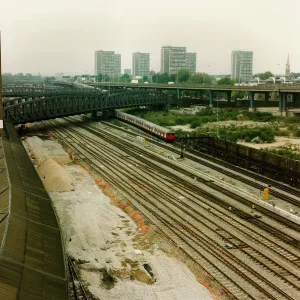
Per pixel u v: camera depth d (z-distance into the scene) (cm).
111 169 6291
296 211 4338
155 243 3509
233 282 2822
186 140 8638
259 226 3841
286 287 2762
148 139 9256
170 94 15562
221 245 3428
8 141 5856
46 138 9444
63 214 4031
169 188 5191
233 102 14850
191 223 3938
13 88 18025
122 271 2981
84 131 10944
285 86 11606
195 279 2878
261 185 5306
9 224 2544
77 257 3127
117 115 13138
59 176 5131
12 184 3425
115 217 4094
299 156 6519
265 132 8962
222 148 7181
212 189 5194
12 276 1980
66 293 2052
